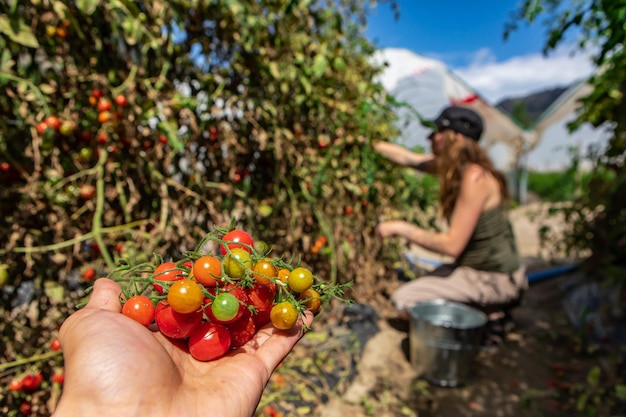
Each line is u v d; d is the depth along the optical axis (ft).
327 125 7.54
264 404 6.19
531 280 13.41
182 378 2.62
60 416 2.15
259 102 6.40
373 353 8.80
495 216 8.83
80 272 5.44
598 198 11.20
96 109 5.39
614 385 7.77
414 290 9.54
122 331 2.42
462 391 7.91
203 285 2.74
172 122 5.39
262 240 6.89
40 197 5.12
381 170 8.89
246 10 6.08
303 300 2.97
